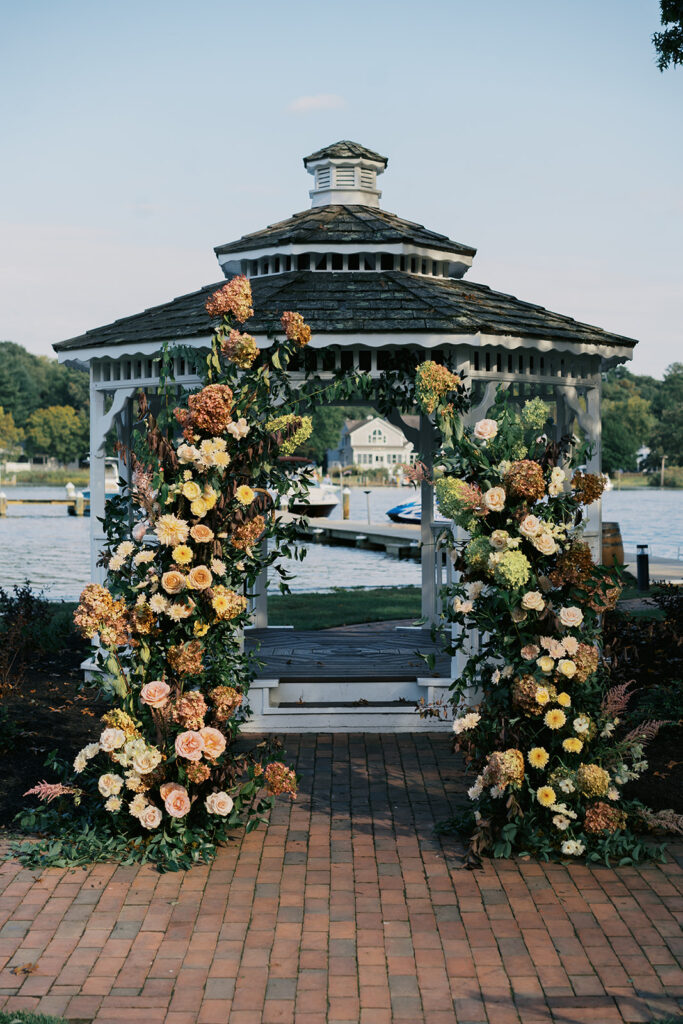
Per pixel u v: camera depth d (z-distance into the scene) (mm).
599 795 5617
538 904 5062
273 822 6219
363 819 6254
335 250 8906
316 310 7875
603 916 4922
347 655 9352
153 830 5754
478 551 5699
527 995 4195
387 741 7965
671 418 98062
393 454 107062
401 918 4902
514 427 5965
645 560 17062
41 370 131500
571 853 5543
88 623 5684
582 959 4492
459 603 6004
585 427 9164
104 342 8695
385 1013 4059
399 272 9023
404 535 27875
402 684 8344
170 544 5723
